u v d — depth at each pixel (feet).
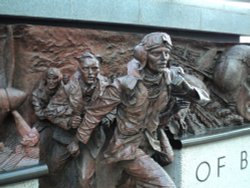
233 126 10.22
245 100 10.44
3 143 6.27
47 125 7.00
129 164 7.14
